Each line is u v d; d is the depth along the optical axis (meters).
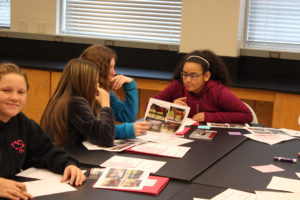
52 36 4.87
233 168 1.83
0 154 1.62
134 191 1.50
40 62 4.68
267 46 4.41
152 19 4.71
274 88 3.71
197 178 1.68
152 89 4.07
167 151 2.01
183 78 2.79
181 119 2.48
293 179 1.72
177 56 4.34
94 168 1.75
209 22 4.14
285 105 3.68
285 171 1.82
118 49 4.70
